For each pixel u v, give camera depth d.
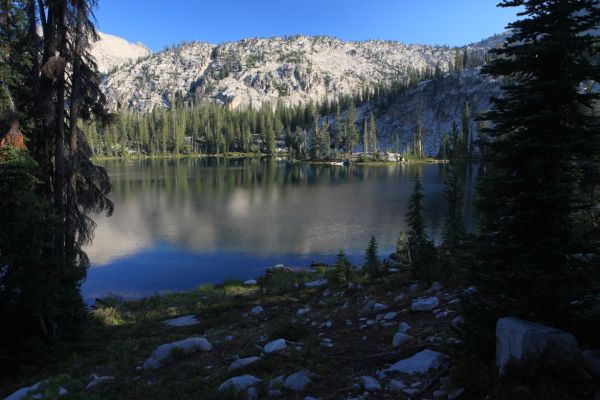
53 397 3.73
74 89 14.68
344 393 6.22
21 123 13.90
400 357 7.36
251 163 153.75
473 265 6.54
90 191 16.27
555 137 5.68
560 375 4.92
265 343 9.70
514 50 5.77
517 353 5.21
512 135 6.22
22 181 11.89
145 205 57.78
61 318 11.84
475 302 6.83
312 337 9.59
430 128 196.38
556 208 5.69
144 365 9.19
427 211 50.09
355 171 118.88
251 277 27.67
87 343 11.63
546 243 5.64
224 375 7.63
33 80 14.59
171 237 39.53
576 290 5.42
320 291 16.28
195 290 22.16
